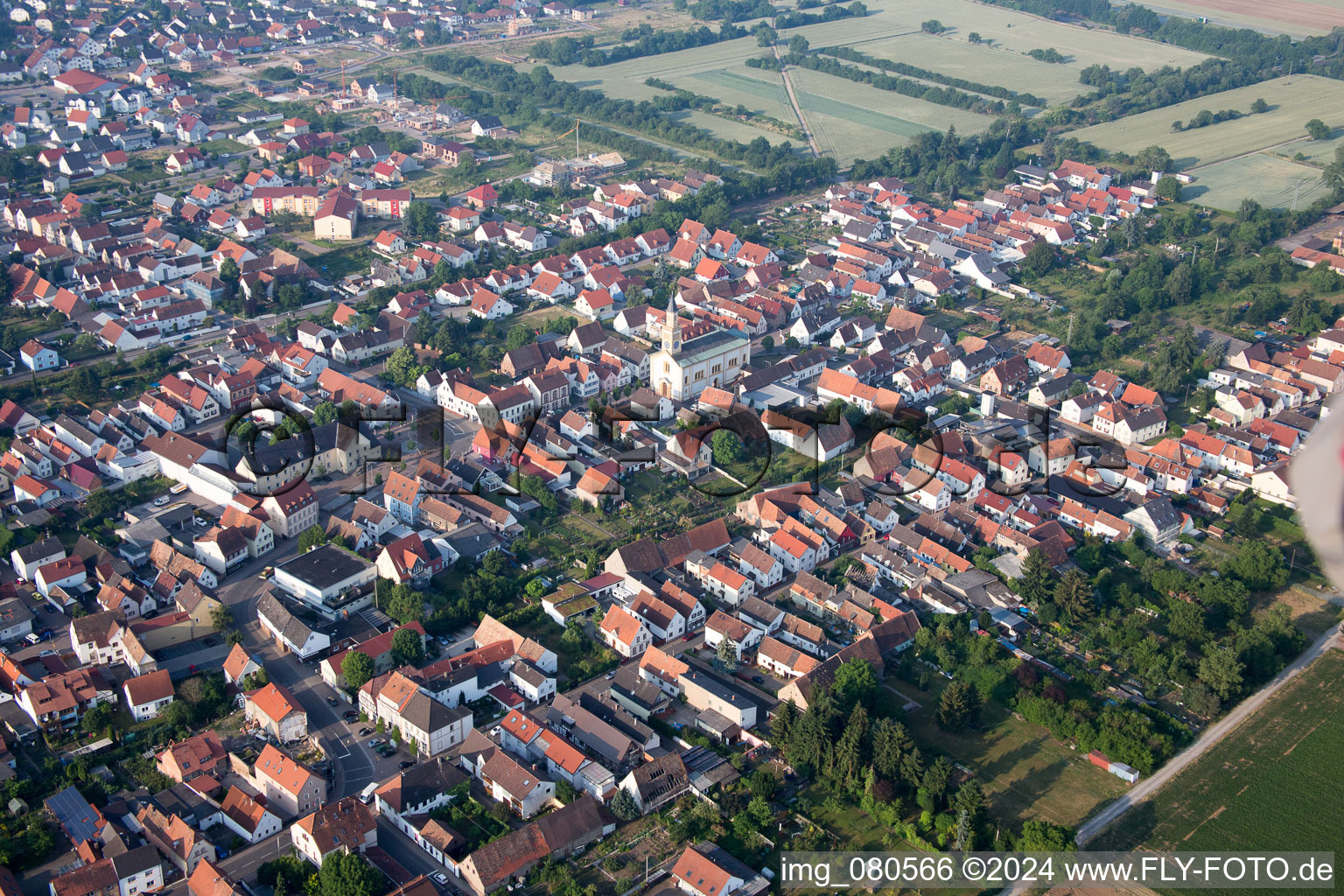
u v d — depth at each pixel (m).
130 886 189.25
